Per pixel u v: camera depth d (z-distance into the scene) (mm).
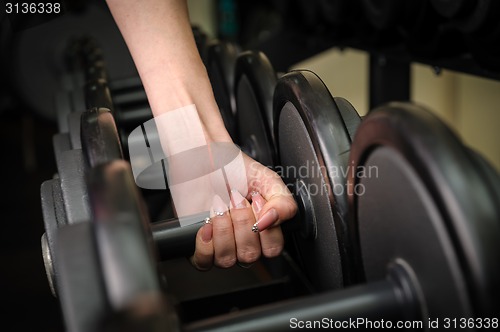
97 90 926
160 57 671
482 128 1971
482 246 349
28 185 2230
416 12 1180
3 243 1758
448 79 2072
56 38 2221
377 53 1458
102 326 333
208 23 3135
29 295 1464
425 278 415
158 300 326
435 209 373
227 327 429
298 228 667
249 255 631
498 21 933
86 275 368
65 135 936
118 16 675
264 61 877
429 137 379
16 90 2295
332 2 1568
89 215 574
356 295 442
